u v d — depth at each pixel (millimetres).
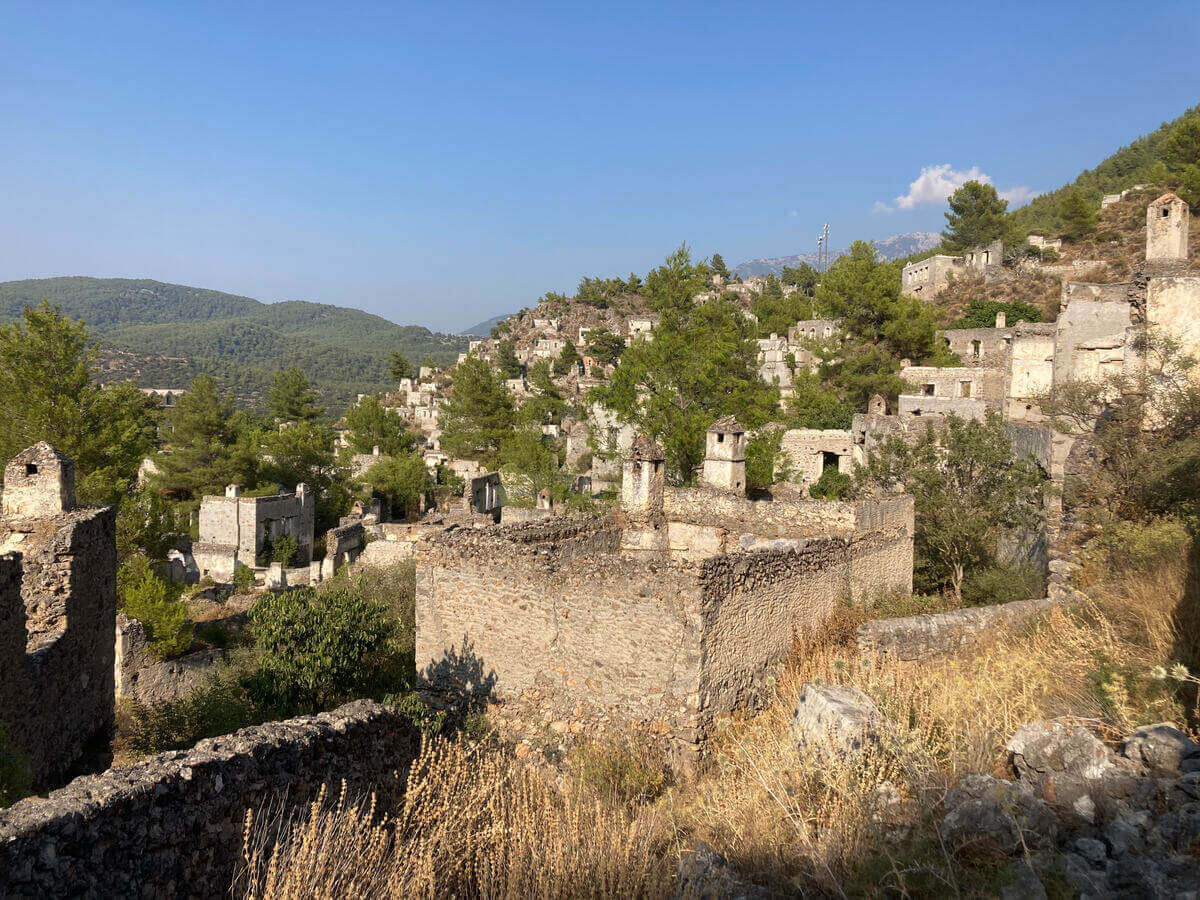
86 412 30531
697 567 9703
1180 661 6309
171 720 13297
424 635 11867
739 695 10516
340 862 5145
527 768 9656
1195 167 58750
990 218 80688
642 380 29641
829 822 5383
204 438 51500
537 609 10898
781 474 31328
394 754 7051
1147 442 12711
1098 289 33688
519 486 42688
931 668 8969
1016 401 30719
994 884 4109
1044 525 17219
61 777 11227
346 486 53750
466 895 5676
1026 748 5223
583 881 5473
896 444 19781
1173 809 4395
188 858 4754
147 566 22375
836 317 50562
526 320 152125
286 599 14445
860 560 14391
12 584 9594
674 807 7777
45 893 3896
